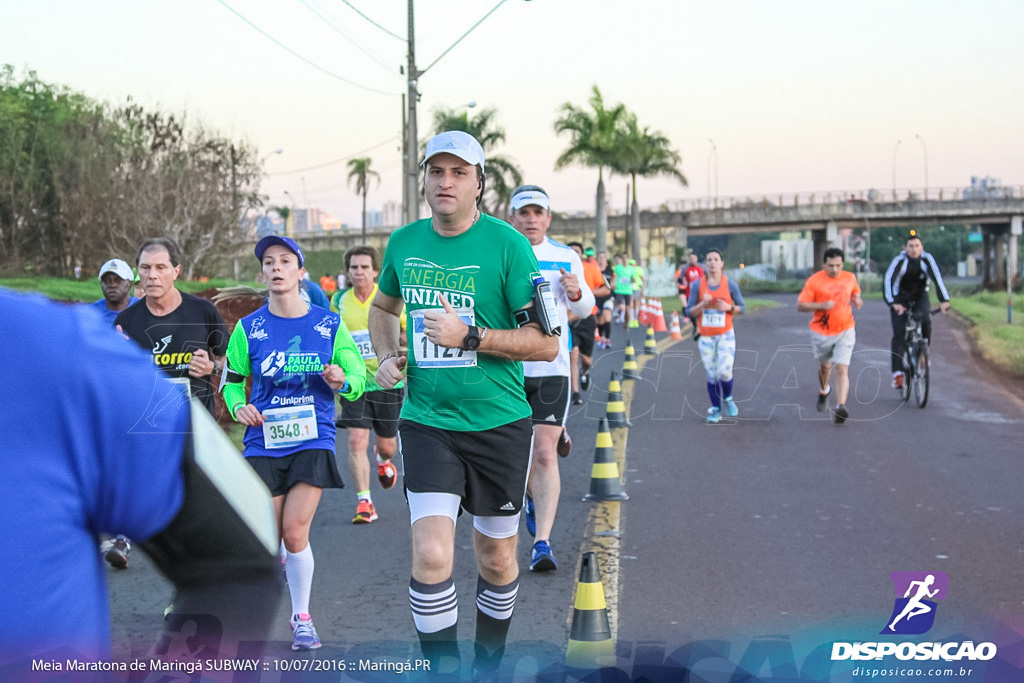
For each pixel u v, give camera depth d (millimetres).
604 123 54656
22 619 1233
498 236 3930
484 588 4078
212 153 38531
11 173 37781
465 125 48812
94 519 1354
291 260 4809
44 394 1269
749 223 79562
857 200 82688
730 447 9555
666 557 5965
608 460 7652
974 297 44469
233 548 1458
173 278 5797
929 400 12602
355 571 5824
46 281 24062
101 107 38875
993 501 7254
